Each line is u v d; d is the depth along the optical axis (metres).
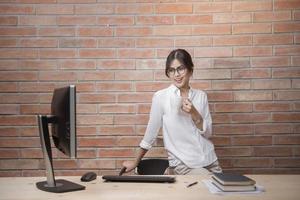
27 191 1.78
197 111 2.45
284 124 3.12
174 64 2.54
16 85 3.11
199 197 1.65
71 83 3.13
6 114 3.11
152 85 3.12
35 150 3.11
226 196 1.67
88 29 3.12
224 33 3.12
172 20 3.12
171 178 1.95
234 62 3.12
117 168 3.13
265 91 3.12
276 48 3.12
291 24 3.12
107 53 3.12
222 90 3.12
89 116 3.13
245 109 3.13
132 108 3.12
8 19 3.10
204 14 3.12
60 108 1.78
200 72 3.12
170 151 2.66
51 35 3.12
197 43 3.12
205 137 2.64
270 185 1.87
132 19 3.12
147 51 3.12
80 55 3.12
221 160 3.12
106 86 3.13
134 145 3.13
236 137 3.12
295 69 3.12
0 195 1.71
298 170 3.12
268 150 3.12
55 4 3.11
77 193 1.74
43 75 3.12
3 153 3.11
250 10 3.12
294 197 1.65
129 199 1.63
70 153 1.75
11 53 3.11
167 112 2.65
